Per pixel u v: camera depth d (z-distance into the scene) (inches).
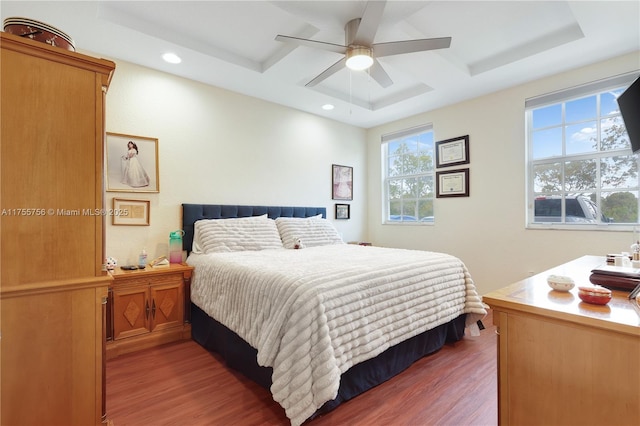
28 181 47.7
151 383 77.5
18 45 46.6
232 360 84.2
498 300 44.6
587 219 115.9
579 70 114.5
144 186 114.3
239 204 140.3
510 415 43.9
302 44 83.1
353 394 70.4
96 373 52.9
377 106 163.3
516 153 131.3
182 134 123.7
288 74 121.6
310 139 169.3
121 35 94.3
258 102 147.6
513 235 132.3
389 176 191.6
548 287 51.0
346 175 187.6
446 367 85.6
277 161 154.7
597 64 110.3
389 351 79.6
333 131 180.9
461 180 150.4
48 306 49.2
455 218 153.2
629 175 107.0
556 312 39.0
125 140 110.4
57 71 49.9
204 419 63.7
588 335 37.4
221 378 80.0
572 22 94.4
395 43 81.4
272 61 114.5
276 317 64.6
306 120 167.6
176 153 122.1
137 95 113.1
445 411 66.3
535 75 121.2
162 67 115.8
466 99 147.6
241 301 78.3
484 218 141.9
